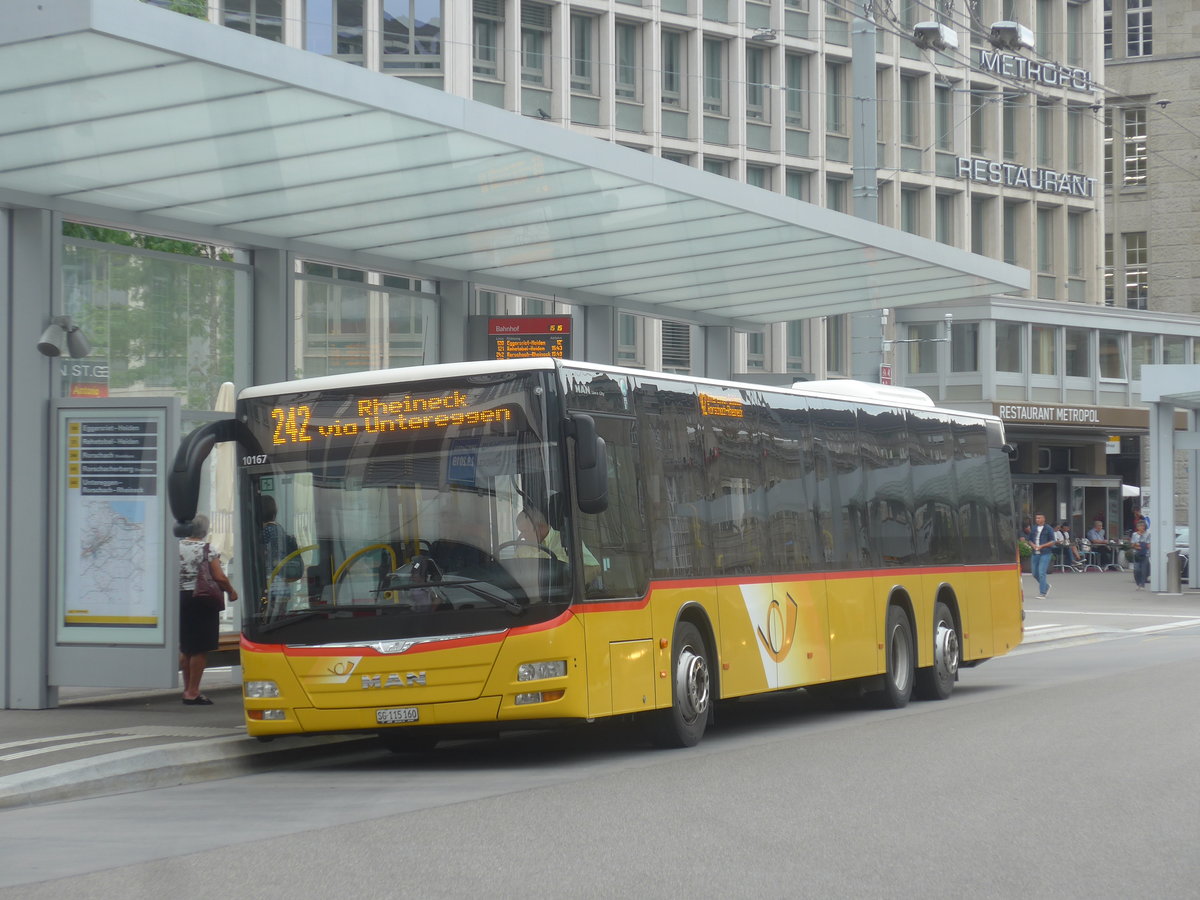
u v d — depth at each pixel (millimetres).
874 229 20719
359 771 12680
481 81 43094
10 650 15492
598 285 22516
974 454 20797
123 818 10070
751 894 7375
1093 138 61438
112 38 12211
